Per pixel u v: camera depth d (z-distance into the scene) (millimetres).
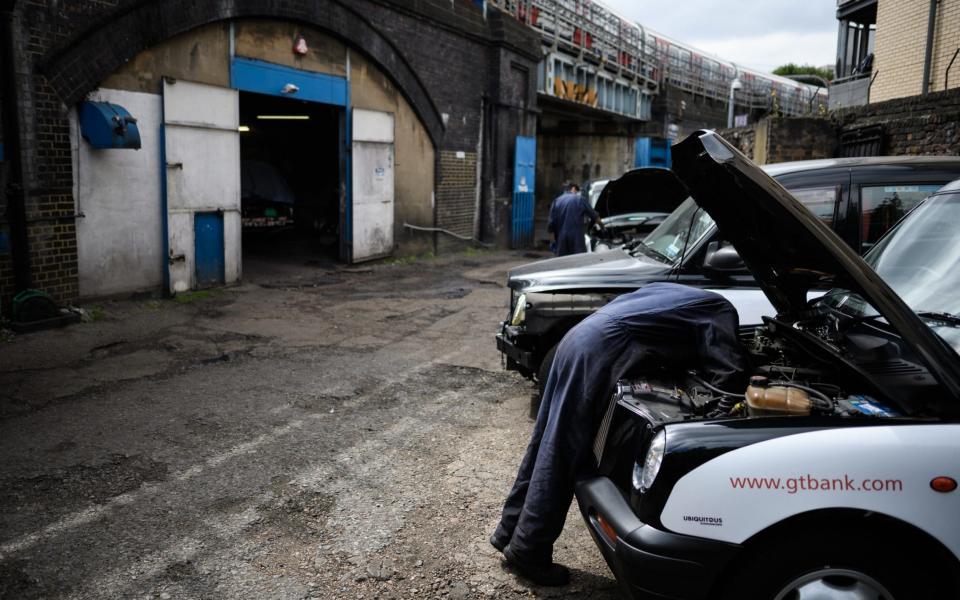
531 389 6266
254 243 16094
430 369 6879
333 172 18422
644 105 31109
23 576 3201
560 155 31594
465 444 4930
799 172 4812
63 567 3283
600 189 12828
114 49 8656
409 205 15523
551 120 30938
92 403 5617
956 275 2816
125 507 3898
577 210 9969
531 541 3098
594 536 2699
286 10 11281
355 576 3264
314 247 16000
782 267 3191
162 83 9422
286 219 16047
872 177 4730
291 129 18891
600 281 5145
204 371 6605
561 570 3223
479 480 4332
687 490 2352
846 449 2277
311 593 3123
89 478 4254
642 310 3080
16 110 7668
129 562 3340
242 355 7215
